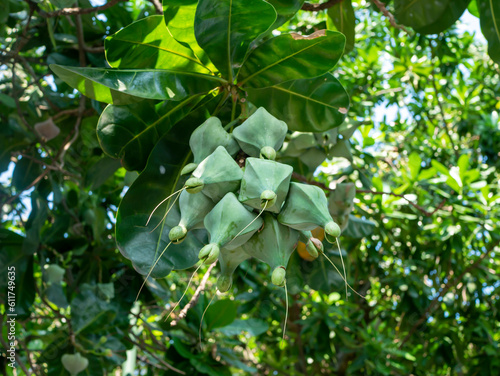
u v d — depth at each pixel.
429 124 6.07
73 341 3.34
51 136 3.29
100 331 3.44
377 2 2.33
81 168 3.71
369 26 6.02
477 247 5.34
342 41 1.62
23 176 3.49
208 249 1.24
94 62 3.18
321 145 2.74
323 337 5.11
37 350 3.50
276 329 5.78
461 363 5.46
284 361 5.41
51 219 3.86
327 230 1.29
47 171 3.29
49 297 3.40
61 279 3.40
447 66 5.77
